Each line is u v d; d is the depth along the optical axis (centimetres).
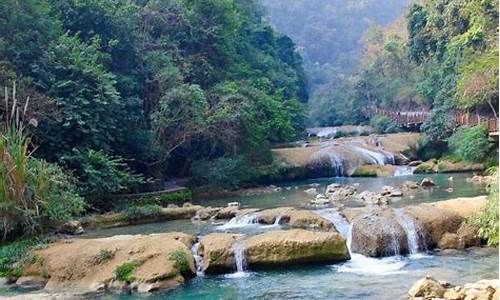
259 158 3597
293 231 1633
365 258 1616
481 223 1656
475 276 1377
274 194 3020
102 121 2538
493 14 3944
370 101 7269
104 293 1388
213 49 3850
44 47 2489
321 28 12925
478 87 3469
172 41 3547
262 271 1532
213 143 3288
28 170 1822
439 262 1541
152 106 3120
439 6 4731
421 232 1688
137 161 2897
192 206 2470
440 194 2558
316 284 1378
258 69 4878
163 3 3556
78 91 2419
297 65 6894
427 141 4059
